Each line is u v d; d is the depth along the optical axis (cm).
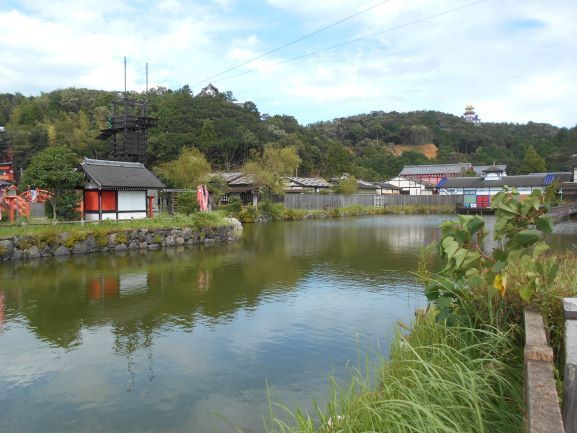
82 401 491
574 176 4100
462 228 336
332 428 303
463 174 6312
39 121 5012
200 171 3356
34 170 1739
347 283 1070
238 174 4081
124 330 723
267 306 858
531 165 5947
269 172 3872
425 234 2323
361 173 6575
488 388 288
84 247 1575
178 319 779
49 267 1295
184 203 2311
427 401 270
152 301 900
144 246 1731
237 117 5847
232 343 659
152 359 603
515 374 294
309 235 2284
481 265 329
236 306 860
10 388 523
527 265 316
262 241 2002
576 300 217
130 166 2131
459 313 367
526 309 317
